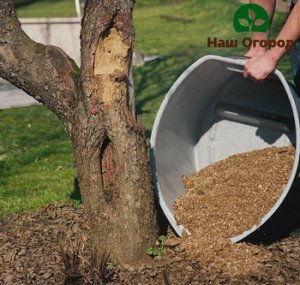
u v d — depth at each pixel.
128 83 4.42
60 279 4.34
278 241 4.86
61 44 15.33
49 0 31.09
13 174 7.35
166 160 5.05
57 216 5.62
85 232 5.07
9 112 10.83
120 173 4.40
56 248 4.84
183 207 4.84
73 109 4.53
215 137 5.41
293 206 5.56
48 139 8.97
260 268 4.35
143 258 4.49
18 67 4.58
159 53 15.98
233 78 5.19
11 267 4.59
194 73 4.77
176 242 4.63
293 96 4.48
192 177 5.19
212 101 5.37
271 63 4.47
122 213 4.42
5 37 4.55
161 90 11.76
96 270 4.23
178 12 23.48
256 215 4.58
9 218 5.66
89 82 4.34
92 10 4.28
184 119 5.23
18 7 30.16
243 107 5.28
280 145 5.19
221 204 4.77
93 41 4.29
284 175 4.81
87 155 4.41
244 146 5.32
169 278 4.27
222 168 5.14
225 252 4.45
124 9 4.33
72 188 6.49
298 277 4.26
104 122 4.35
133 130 4.39
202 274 4.30
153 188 4.76
